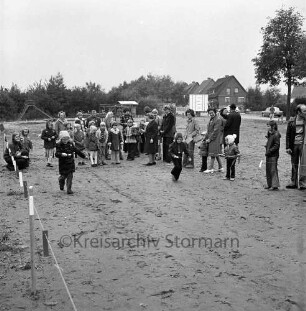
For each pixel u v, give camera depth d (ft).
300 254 21.81
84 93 199.21
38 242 24.09
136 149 62.85
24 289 18.26
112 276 19.52
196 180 42.52
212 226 26.86
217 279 19.13
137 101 214.69
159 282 18.85
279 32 108.99
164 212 30.25
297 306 16.52
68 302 17.10
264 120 140.26
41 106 181.47
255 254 22.06
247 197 34.60
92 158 53.36
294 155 37.42
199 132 50.62
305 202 32.58
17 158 50.47
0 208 31.65
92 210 31.04
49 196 35.88
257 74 120.06
